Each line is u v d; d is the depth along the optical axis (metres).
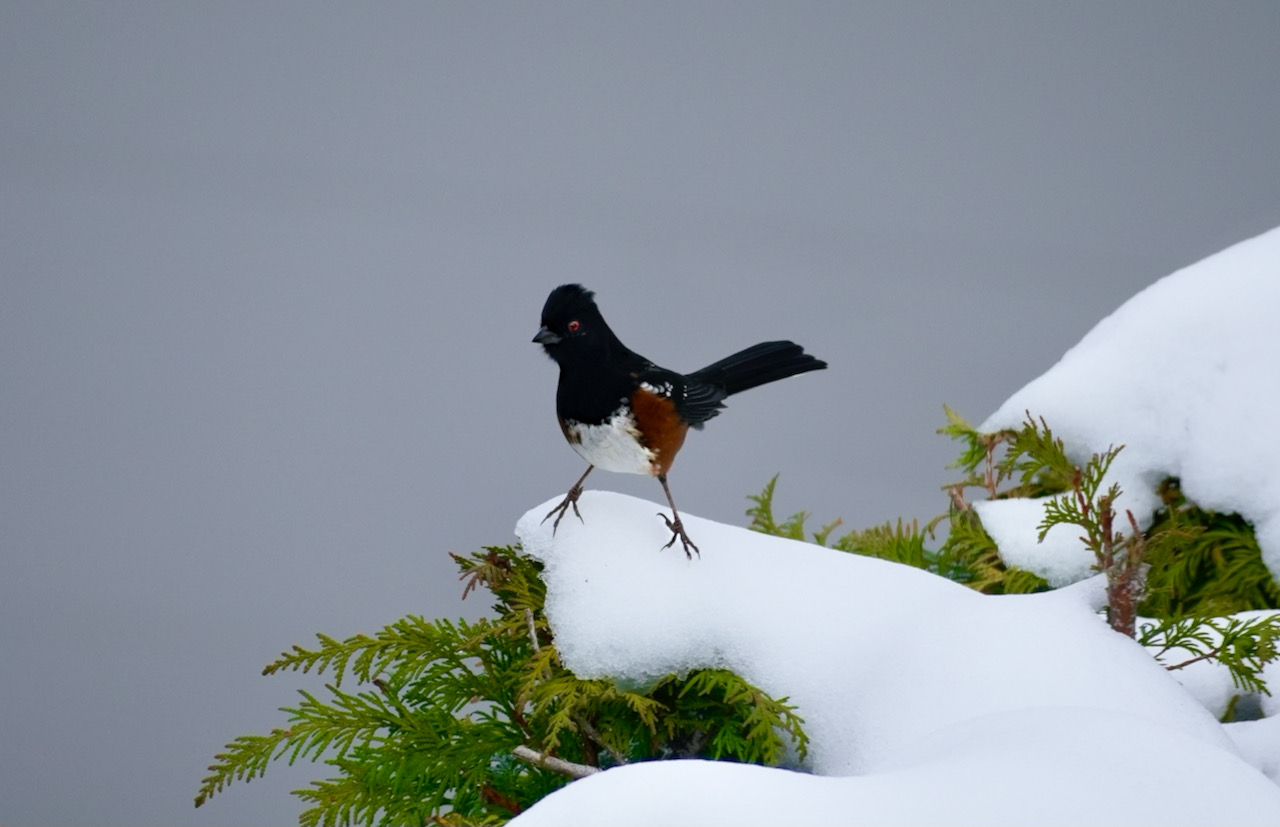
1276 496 5.18
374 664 4.59
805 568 4.71
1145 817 2.85
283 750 4.40
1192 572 5.51
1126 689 4.12
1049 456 5.28
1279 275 5.56
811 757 4.35
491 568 4.82
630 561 4.61
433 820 4.42
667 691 4.56
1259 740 4.50
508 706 4.66
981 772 3.00
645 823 2.79
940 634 4.41
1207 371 5.48
